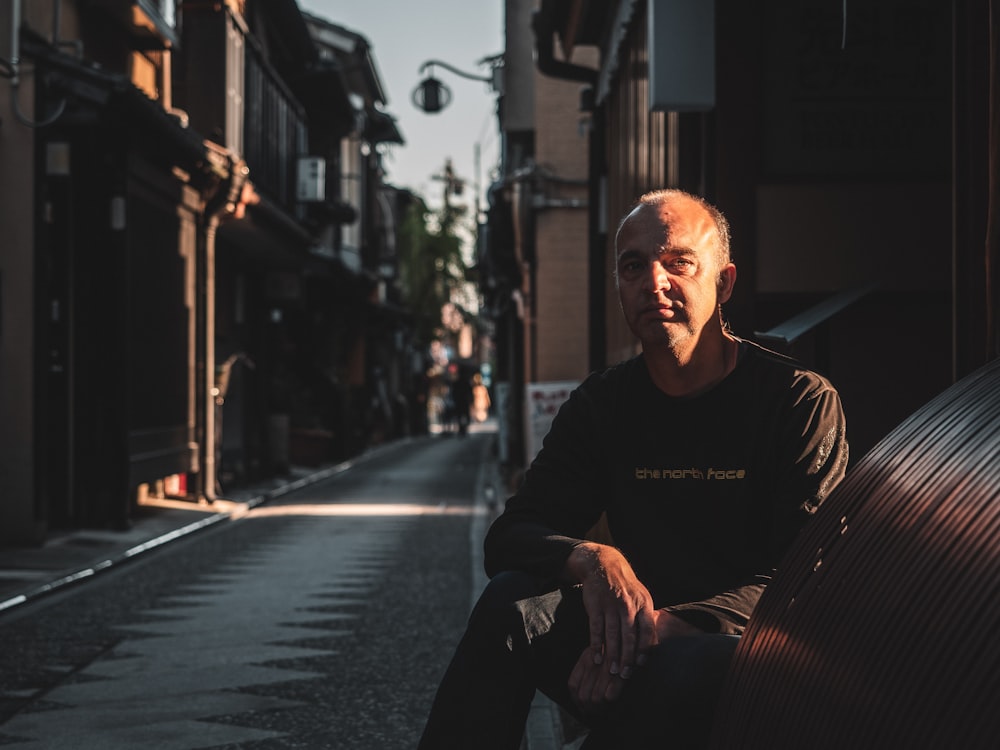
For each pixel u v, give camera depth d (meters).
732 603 2.42
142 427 14.41
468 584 9.84
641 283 2.56
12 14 11.80
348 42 35.09
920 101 6.99
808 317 5.59
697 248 2.56
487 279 35.06
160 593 9.46
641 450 2.61
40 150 11.91
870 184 6.96
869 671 1.72
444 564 11.15
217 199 17.17
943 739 1.51
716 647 2.31
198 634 7.70
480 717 2.44
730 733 2.09
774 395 2.55
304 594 9.37
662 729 2.27
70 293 13.23
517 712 2.46
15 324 11.83
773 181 6.94
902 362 6.97
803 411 2.52
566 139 19.91
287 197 24.47
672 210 2.59
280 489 20.44
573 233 19.86
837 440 2.52
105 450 13.37
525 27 21.75
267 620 8.20
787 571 2.16
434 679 6.34
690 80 6.87
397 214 56.03
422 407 56.78
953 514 1.72
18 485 11.84
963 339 3.44
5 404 11.84
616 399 2.67
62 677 6.46
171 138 14.02
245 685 6.23
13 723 5.50
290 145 24.81
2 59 11.75
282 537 13.60
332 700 5.91
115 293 13.32
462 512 16.69
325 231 30.75
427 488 21.56
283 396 24.52
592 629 2.36
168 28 15.84
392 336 48.69
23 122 11.68
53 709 5.75
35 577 9.84
